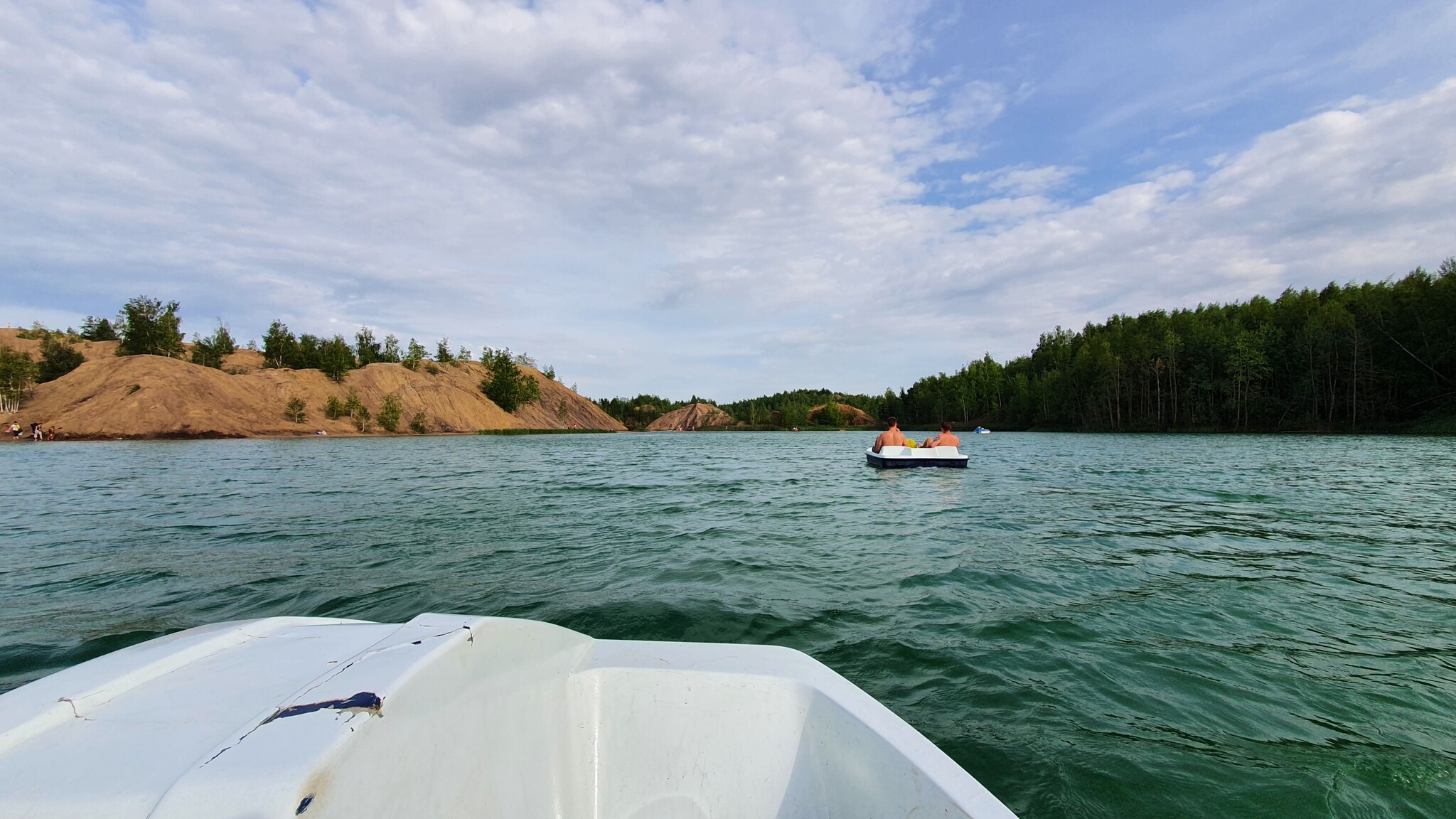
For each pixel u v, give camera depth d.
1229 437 40.19
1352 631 4.26
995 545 7.09
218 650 1.61
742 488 13.39
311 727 1.08
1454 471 15.69
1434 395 38.91
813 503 10.73
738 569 5.96
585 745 1.85
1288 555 6.50
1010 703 3.20
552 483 14.64
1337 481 13.70
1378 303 42.44
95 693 1.29
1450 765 2.64
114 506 10.66
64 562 6.36
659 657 2.03
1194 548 6.85
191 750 1.09
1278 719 3.05
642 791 1.79
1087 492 12.05
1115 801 2.39
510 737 1.56
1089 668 3.64
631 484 14.38
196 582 5.52
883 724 1.61
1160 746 2.79
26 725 1.16
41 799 0.97
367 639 1.68
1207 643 4.02
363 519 9.12
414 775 1.21
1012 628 4.29
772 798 1.71
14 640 4.13
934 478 15.09
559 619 4.45
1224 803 2.39
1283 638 4.13
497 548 6.93
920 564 6.17
